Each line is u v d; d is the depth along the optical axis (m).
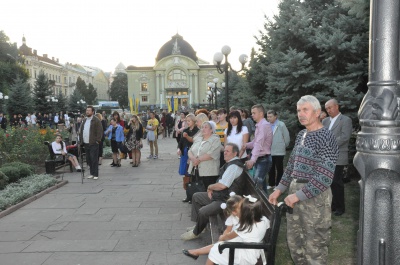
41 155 13.78
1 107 41.12
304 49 9.18
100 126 10.12
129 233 5.51
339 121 5.83
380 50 2.30
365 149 2.30
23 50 85.00
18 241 5.22
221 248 3.15
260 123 6.27
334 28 8.43
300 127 9.36
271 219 3.16
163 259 4.53
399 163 2.25
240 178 4.93
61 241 5.20
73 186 9.12
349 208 6.22
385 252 2.28
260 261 3.40
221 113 7.68
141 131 12.36
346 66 8.53
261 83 11.99
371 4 2.35
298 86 8.62
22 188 8.06
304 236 3.32
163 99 85.88
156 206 7.11
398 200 2.26
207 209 4.86
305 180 3.17
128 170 11.67
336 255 4.50
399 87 2.29
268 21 11.22
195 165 5.97
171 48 90.44
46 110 44.47
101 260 4.52
